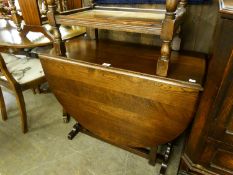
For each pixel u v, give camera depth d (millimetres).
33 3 1478
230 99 834
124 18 1031
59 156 1434
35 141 1561
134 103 1074
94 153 1457
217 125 918
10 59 1779
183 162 1161
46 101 2051
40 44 1476
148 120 1094
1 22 2033
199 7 1164
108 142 1508
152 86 967
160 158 1341
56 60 1197
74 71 1168
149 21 943
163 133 1103
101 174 1304
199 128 1000
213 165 1052
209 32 1200
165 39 858
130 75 991
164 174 1278
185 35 1271
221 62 796
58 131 1657
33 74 1574
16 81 1456
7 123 1747
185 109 951
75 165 1366
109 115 1219
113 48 1338
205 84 892
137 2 1267
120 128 1240
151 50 1297
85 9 1280
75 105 1340
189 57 1168
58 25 1136
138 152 1375
